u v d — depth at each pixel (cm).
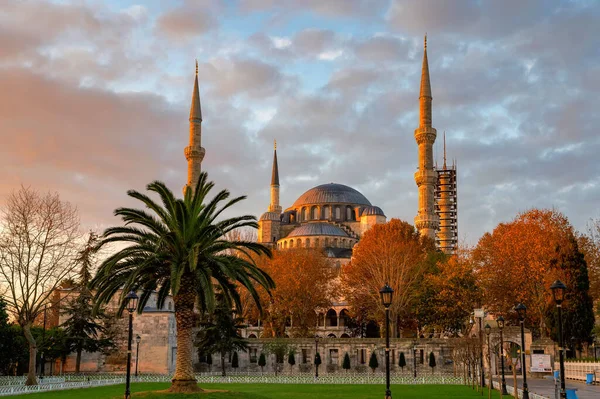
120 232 4569
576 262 8344
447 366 9538
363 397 5188
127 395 4156
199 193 4603
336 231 18188
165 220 4544
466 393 5616
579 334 8138
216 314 8769
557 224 9669
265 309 11200
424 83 14438
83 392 5606
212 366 9869
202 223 4588
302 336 11312
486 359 7600
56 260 6638
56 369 9250
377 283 10200
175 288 4172
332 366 9838
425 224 13700
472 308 9581
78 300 8375
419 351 9700
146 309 9681
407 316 10862
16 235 6581
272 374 9344
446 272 9869
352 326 12612
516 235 9231
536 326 9625
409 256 10469
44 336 7975
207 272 4466
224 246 4706
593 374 6506
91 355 9306
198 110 15512
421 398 5016
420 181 14025
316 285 12000
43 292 6744
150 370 9144
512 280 9044
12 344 7844
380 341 9838
